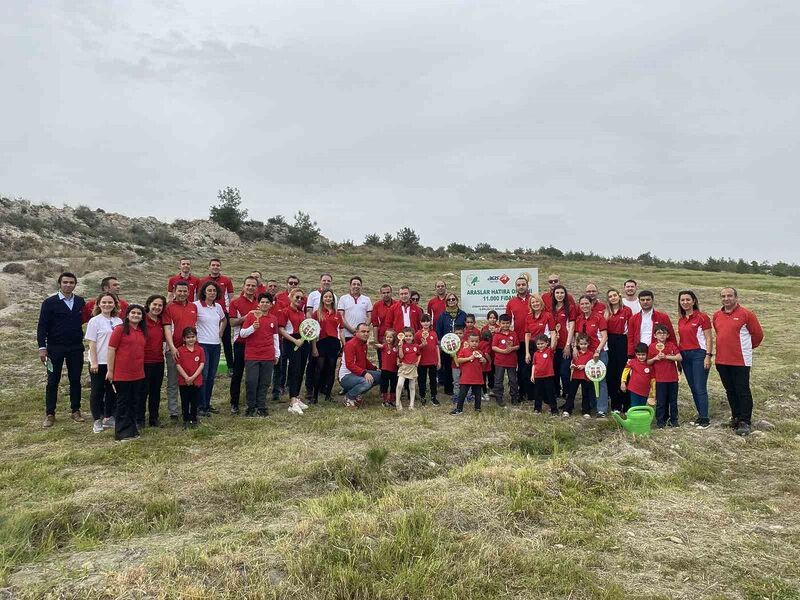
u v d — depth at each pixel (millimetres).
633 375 8438
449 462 6699
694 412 9352
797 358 14367
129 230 35844
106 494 5250
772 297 28125
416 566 4000
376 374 9625
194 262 29422
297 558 4016
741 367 8055
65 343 7930
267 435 7270
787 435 8047
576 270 40344
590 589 3934
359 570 3967
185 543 4395
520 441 7410
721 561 4414
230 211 42719
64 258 24859
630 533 4895
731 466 6852
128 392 7117
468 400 9969
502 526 4844
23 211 32250
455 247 52781
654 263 56781
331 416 8469
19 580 3863
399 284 27344
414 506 4965
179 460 6363
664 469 6605
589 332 8984
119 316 8578
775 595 3943
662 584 4078
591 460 6746
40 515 4793
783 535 4941
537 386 9039
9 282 19062
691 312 8570
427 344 9562
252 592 3623
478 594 3803
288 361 9555
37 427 7750
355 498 5320
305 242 43250
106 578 3803
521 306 10047
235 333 9859
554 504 5340
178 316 8008
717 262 57719
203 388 8531
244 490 5484
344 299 10367
